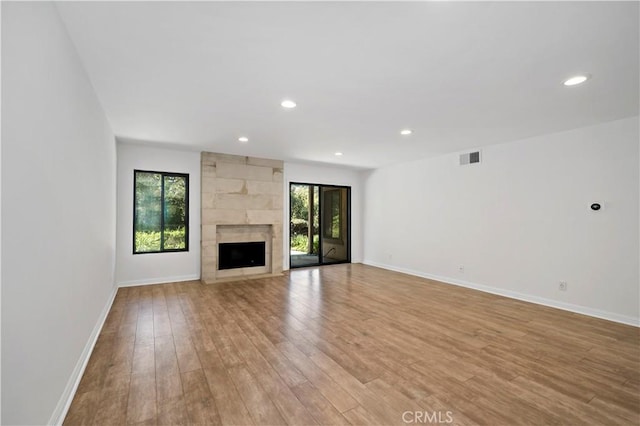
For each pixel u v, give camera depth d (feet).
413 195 20.48
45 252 4.96
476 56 7.02
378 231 23.54
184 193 17.83
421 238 19.81
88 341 8.25
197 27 5.95
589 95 9.26
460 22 5.75
